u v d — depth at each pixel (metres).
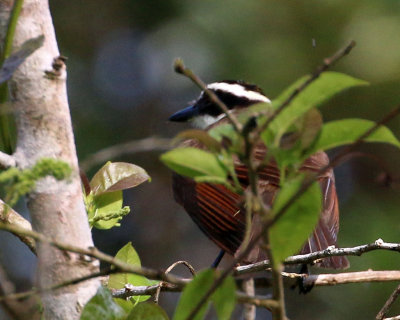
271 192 7.84
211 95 4.17
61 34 18.80
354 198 16.80
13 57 5.28
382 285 15.47
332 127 4.32
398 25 15.64
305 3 15.93
